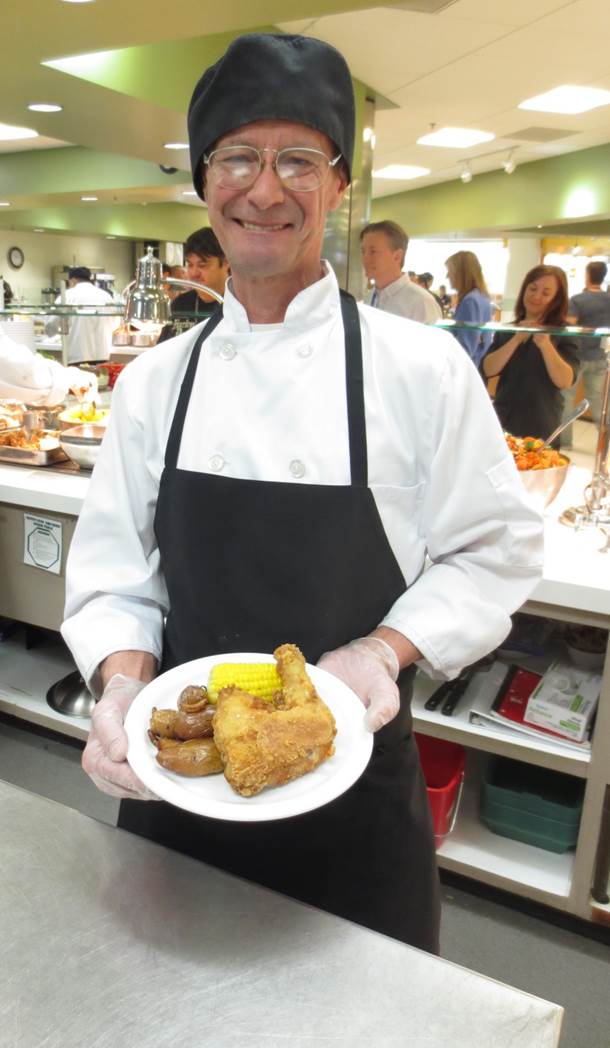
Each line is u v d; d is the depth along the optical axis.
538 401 2.15
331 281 0.88
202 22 2.98
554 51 4.16
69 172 7.31
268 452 0.86
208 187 0.83
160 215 10.74
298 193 0.79
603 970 1.55
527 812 1.68
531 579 0.94
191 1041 0.53
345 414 0.86
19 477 2.03
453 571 0.90
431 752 1.77
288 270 0.83
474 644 0.88
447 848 1.69
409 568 0.92
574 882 1.56
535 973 1.54
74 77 3.62
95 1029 0.54
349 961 0.59
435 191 9.17
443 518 0.90
